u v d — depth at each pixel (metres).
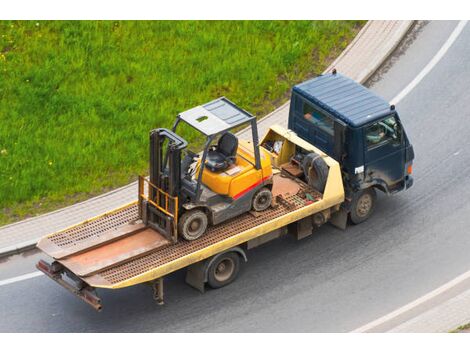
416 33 54.16
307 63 52.47
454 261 42.56
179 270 42.06
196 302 40.69
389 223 44.31
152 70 51.53
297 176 43.53
